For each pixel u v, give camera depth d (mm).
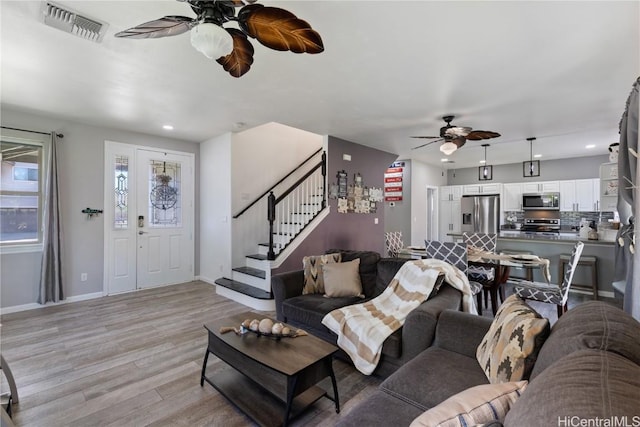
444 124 4355
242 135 5105
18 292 3867
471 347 1770
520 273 5277
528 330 1291
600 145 5793
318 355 1839
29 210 3988
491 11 1901
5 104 3574
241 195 5082
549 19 1974
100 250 4520
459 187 8461
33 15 1954
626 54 2406
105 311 3867
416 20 1999
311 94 3270
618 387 668
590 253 4699
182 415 1932
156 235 5098
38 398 2096
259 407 1943
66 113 3902
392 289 2764
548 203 7191
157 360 2629
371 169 6000
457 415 882
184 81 2945
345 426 1237
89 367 2508
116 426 1834
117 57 2480
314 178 5672
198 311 3898
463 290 2570
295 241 4602
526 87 3061
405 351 2096
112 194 4633
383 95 3293
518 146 5906
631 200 2270
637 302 1736
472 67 2652
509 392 970
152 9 1917
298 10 1901
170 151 5254
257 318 2410
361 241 5750
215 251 5238
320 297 3082
